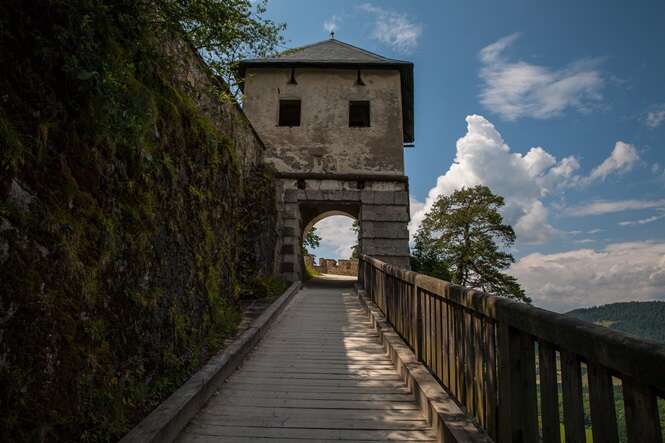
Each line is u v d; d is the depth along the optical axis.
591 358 1.78
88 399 2.95
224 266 7.33
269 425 3.82
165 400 3.73
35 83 2.70
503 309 2.64
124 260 3.65
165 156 4.61
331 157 14.39
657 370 1.41
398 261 13.52
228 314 7.02
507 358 2.59
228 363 5.12
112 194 3.52
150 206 4.16
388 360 5.88
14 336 2.34
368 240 13.64
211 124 7.22
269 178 12.30
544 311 2.22
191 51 6.68
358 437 3.61
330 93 14.90
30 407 2.40
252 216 10.91
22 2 2.63
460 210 22.95
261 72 15.08
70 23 2.87
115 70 3.26
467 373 3.42
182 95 5.84
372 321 8.00
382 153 14.41
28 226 2.50
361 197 14.00
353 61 14.79
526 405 2.45
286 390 4.72
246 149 11.27
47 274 2.62
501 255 21.98
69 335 2.78
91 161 3.22
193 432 3.64
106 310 3.32
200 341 5.49
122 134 3.49
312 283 15.67
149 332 4.04
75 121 3.04
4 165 2.34
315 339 7.04
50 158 2.80
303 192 14.05
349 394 4.61
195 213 5.62
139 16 3.90
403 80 15.67
